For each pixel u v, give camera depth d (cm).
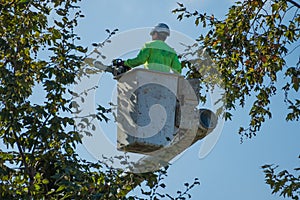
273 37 2673
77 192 2080
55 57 2309
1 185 2112
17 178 2156
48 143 2203
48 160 2205
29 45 2403
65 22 2447
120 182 2138
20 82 2197
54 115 2225
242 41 2678
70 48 2338
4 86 2189
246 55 2700
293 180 2433
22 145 2225
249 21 2684
